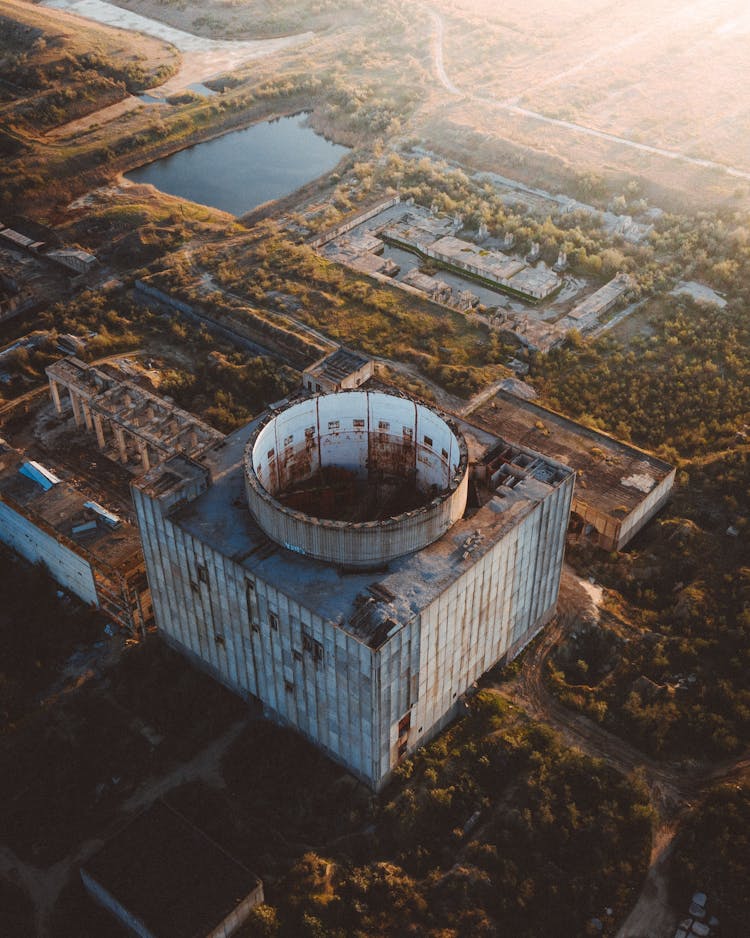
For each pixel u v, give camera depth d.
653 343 182.88
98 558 121.88
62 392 170.00
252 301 196.12
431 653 100.12
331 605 95.06
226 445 116.38
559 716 113.38
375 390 116.69
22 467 138.00
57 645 124.12
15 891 97.94
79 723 114.06
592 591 130.38
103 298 197.88
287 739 109.38
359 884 95.62
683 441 158.25
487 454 116.75
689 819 101.00
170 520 105.19
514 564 108.81
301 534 99.50
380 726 97.50
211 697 115.50
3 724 114.12
